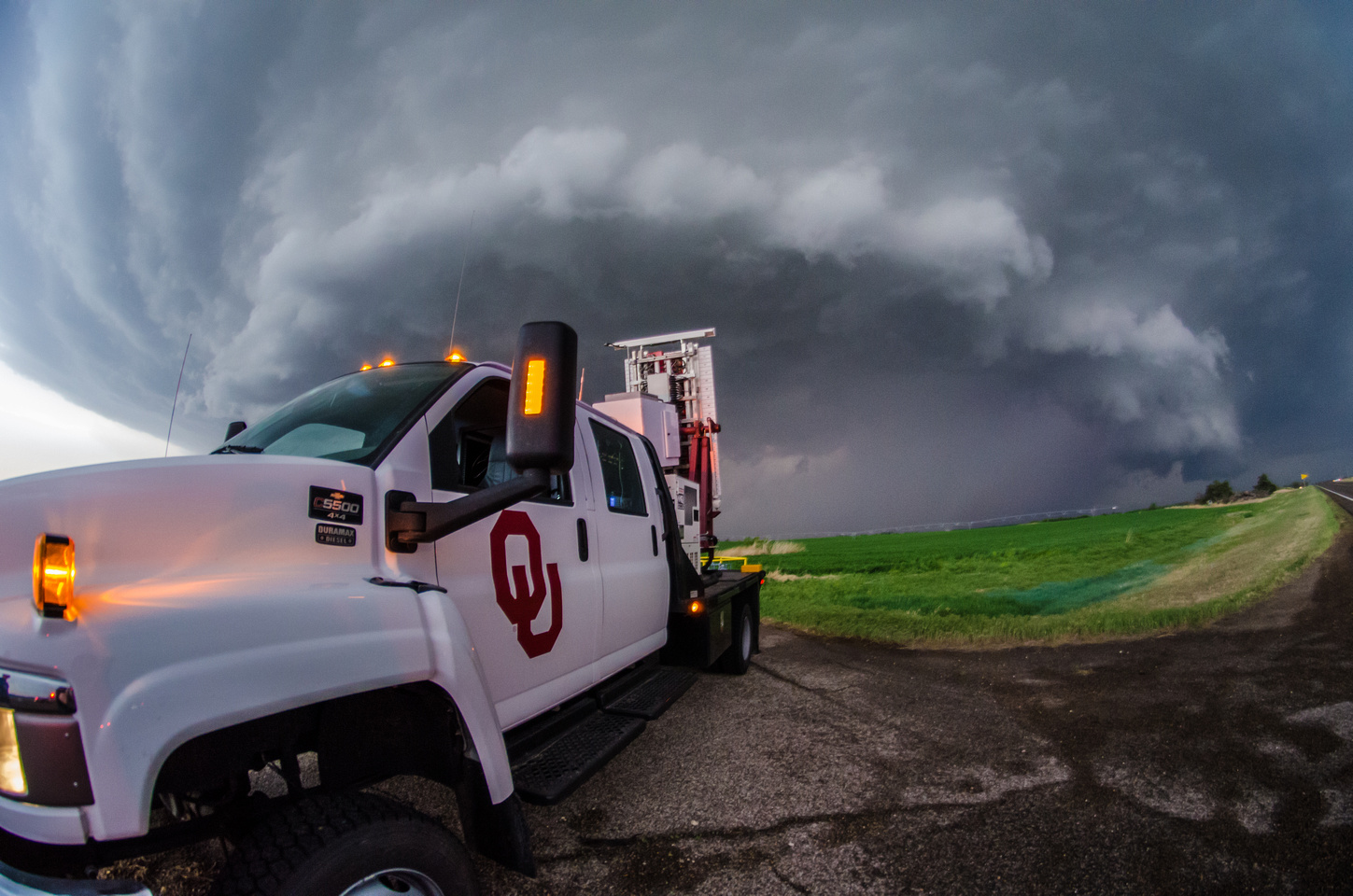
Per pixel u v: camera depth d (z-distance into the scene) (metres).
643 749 4.50
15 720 1.39
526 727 3.16
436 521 2.23
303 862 1.64
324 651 1.77
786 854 3.06
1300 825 3.09
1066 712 4.95
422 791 3.87
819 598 12.23
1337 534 16.92
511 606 2.89
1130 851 2.95
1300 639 6.62
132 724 1.42
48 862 1.62
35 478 1.62
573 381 2.03
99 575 1.60
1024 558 19.36
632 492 4.58
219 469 1.93
